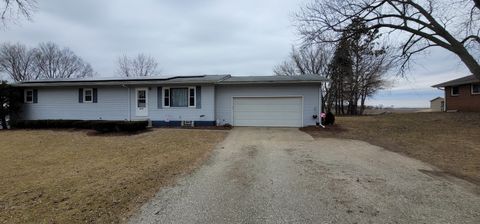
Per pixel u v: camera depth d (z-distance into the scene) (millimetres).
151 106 17172
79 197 4980
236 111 16781
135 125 14125
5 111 17328
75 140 12156
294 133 13594
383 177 6070
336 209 4340
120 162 7820
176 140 11539
